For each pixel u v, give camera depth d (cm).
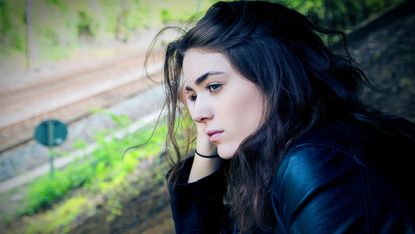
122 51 677
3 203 470
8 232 441
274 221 91
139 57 660
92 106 589
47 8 658
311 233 69
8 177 507
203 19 92
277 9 95
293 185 74
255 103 89
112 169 479
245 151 90
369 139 80
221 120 90
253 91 88
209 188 119
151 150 487
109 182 464
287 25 92
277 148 88
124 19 693
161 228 387
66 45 671
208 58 88
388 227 68
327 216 69
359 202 69
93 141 544
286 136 87
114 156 495
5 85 627
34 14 652
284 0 117
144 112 566
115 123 561
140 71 636
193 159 128
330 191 70
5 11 632
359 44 596
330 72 95
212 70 87
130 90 609
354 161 73
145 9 662
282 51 89
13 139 559
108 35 693
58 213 448
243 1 95
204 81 89
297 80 89
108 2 684
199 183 118
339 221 68
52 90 627
